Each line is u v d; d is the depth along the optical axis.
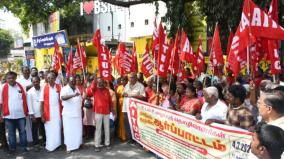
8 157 7.95
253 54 6.53
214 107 5.58
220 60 7.36
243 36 5.66
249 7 5.58
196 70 8.58
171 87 7.85
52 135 8.31
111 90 8.91
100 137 8.26
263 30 5.60
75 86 8.41
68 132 8.19
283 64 10.14
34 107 8.62
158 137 7.06
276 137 2.14
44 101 8.24
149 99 8.17
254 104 5.59
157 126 7.06
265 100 3.18
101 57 8.26
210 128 5.39
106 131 8.43
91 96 8.69
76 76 9.30
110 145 8.69
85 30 27.17
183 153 6.20
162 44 7.37
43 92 8.25
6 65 23.20
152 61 9.50
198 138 5.71
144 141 7.73
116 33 27.91
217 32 7.32
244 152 4.77
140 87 8.45
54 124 8.30
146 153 7.96
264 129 2.20
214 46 7.36
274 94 3.23
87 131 9.45
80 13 26.69
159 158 7.44
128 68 9.80
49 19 21.36
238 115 4.94
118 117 9.12
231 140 4.98
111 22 28.02
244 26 5.64
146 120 7.52
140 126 7.82
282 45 10.23
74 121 8.23
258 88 5.87
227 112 5.28
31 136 9.08
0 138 8.58
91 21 27.41
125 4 13.15
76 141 8.30
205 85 7.68
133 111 8.06
